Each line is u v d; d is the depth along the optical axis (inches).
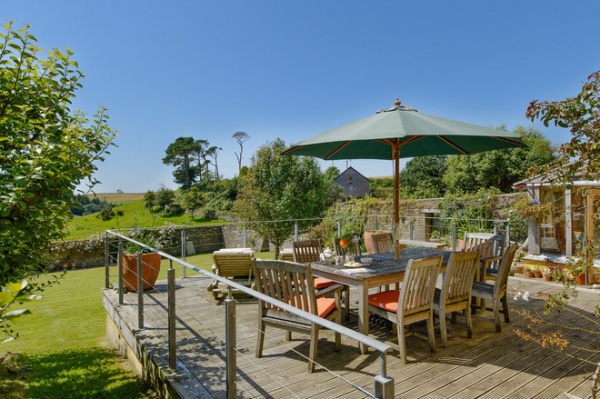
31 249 144.3
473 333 159.2
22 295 64.8
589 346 145.0
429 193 931.3
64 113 144.9
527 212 142.3
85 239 636.7
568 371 124.6
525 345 146.1
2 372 70.9
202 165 2436.0
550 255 275.6
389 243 239.0
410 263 130.4
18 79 132.5
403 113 161.8
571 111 107.6
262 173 669.9
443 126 148.1
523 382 117.4
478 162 885.8
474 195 478.6
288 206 613.3
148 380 147.9
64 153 128.0
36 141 120.5
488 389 113.2
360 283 142.9
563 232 273.6
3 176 122.1
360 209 594.2
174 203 1501.0
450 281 145.4
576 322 171.8
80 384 160.7
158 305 208.8
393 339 154.0
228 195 1406.3
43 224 132.6
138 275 170.4
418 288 136.0
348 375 123.7
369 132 141.2
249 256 225.1
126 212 1561.3
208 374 126.6
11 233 123.3
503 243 199.3
